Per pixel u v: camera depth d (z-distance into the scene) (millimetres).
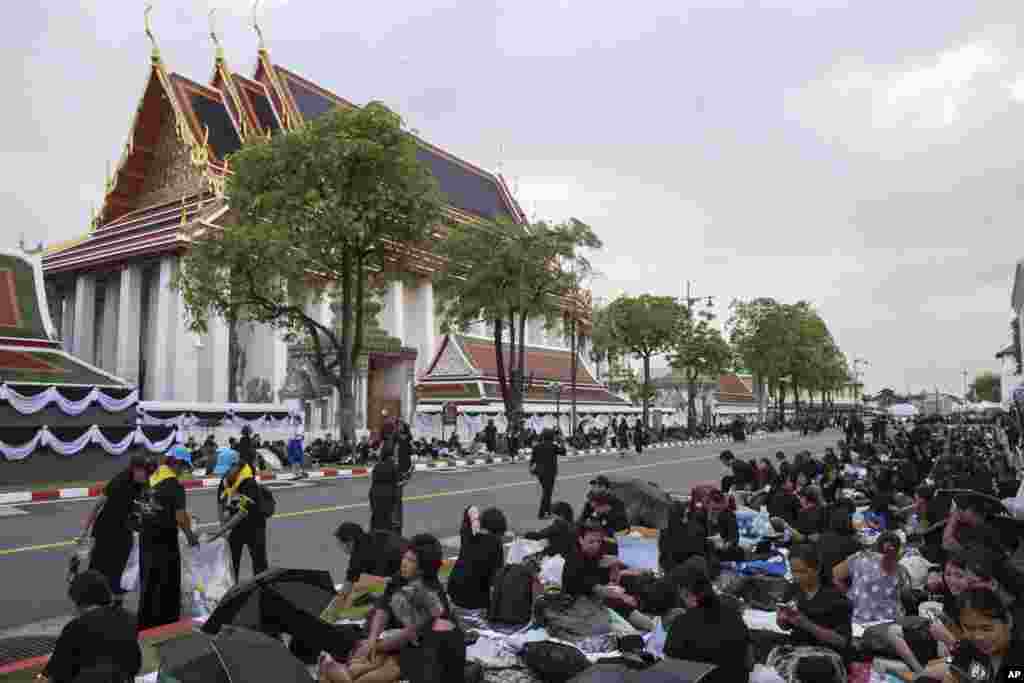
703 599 5348
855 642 6918
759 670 5750
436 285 40031
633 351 59344
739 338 83938
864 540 11219
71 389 24391
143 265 59000
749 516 12133
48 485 22359
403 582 5879
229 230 30312
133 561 8148
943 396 100625
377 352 46938
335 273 37000
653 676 4805
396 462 13211
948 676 4828
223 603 6301
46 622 8266
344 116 31000
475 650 6895
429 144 82688
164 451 27500
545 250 37562
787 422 95062
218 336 51875
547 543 10523
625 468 30859
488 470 30109
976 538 6793
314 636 6367
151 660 6438
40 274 29250
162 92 59844
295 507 17688
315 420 40906
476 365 53781
